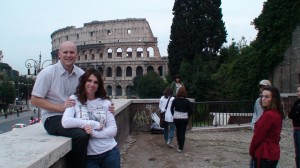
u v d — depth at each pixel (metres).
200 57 46.81
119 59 129.50
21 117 79.69
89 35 140.62
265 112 5.57
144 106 16.47
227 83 38.34
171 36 61.16
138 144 13.01
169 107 12.62
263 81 7.67
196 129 16.47
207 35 59.88
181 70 44.00
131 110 16.42
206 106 18.05
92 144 4.24
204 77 38.75
